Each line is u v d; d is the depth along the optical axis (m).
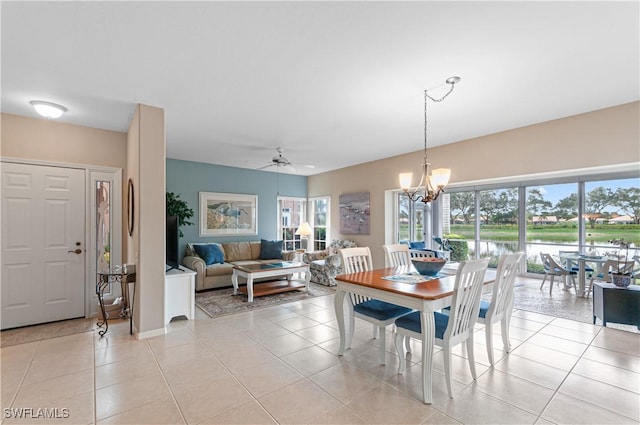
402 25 1.84
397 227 5.82
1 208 3.21
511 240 6.17
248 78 2.53
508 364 2.47
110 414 1.84
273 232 7.18
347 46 2.07
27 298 3.34
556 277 5.62
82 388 2.11
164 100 2.97
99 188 3.80
